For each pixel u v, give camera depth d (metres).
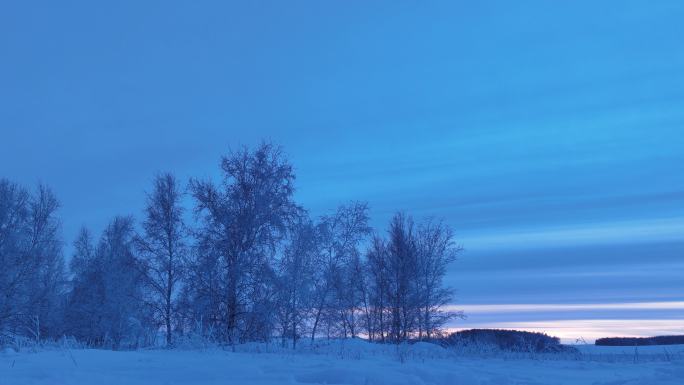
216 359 10.34
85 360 9.54
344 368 8.83
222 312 23.53
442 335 31.83
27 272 30.92
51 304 32.16
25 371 7.87
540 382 9.48
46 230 33.16
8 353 10.65
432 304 33.38
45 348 12.45
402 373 8.82
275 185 25.28
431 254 34.47
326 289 24.98
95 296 30.92
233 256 24.05
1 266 30.02
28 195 33.03
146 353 11.71
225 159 25.44
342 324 26.94
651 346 22.23
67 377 7.53
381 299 33.66
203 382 7.80
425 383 8.16
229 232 24.11
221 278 23.72
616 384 9.29
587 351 20.02
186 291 24.70
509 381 9.33
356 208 26.39
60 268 33.91
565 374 11.44
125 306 27.64
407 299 33.38
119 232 33.62
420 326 32.97
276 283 23.31
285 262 24.12
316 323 24.75
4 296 29.88
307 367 9.42
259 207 24.39
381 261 34.09
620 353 18.72
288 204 25.17
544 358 16.75
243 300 23.44
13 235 31.05
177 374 8.38
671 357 16.23
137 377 8.09
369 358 13.23
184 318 25.33
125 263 27.69
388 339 32.88
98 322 29.84
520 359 16.38
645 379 9.41
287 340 22.30
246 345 17.28
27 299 30.78
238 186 25.08
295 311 23.64
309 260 24.45
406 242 34.38
